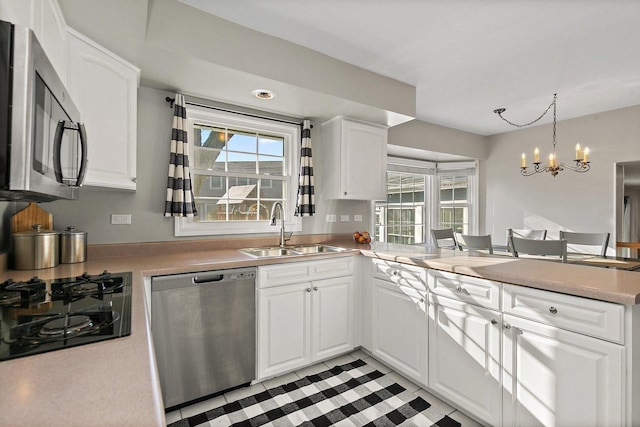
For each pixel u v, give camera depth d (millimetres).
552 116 3826
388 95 2688
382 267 2262
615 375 1158
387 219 4434
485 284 1588
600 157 3691
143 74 2004
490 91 3020
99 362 620
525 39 2107
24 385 528
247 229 2684
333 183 2947
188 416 1725
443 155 4461
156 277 1664
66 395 499
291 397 1898
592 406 1218
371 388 1992
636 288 1190
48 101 936
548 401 1343
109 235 2094
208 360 1828
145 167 2217
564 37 2080
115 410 460
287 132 2918
